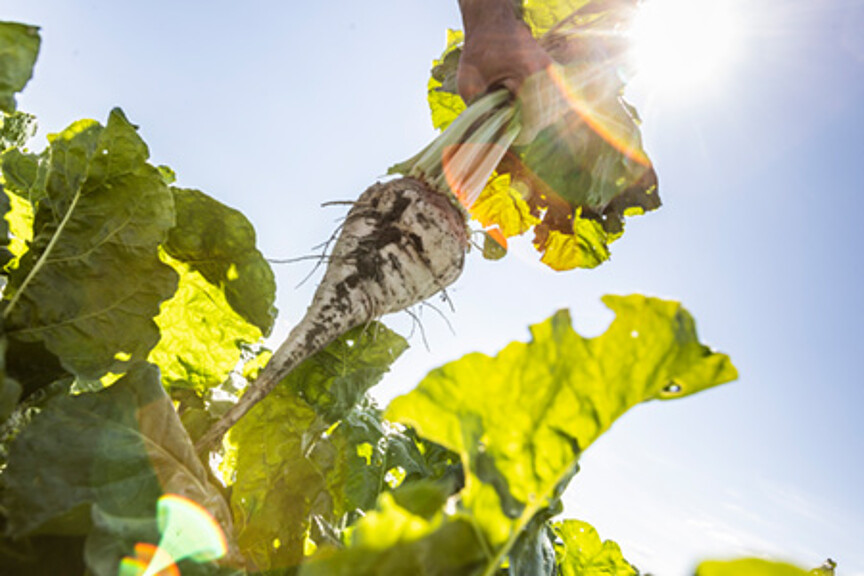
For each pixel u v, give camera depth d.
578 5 1.22
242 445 0.53
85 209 0.46
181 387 0.54
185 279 0.53
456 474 0.48
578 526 0.71
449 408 0.29
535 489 0.28
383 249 0.66
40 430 0.38
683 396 0.28
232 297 0.53
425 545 0.24
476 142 0.76
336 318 0.61
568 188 1.04
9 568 0.34
